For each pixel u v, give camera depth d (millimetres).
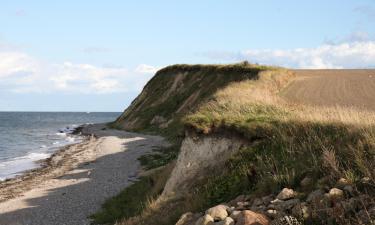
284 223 7949
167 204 14406
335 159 10000
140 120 74312
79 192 27719
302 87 37281
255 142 13531
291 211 8516
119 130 79438
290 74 46281
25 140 78312
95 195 26359
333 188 8539
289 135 12719
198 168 15641
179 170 16406
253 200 10070
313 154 10633
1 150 61781
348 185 8633
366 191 8172
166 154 37438
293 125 12906
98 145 53219
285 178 10227
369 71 53156
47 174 36406
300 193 9266
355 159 9609
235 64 58375
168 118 65188
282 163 11227
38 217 22766
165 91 76688
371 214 7348
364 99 28078
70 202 25328
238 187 11578
